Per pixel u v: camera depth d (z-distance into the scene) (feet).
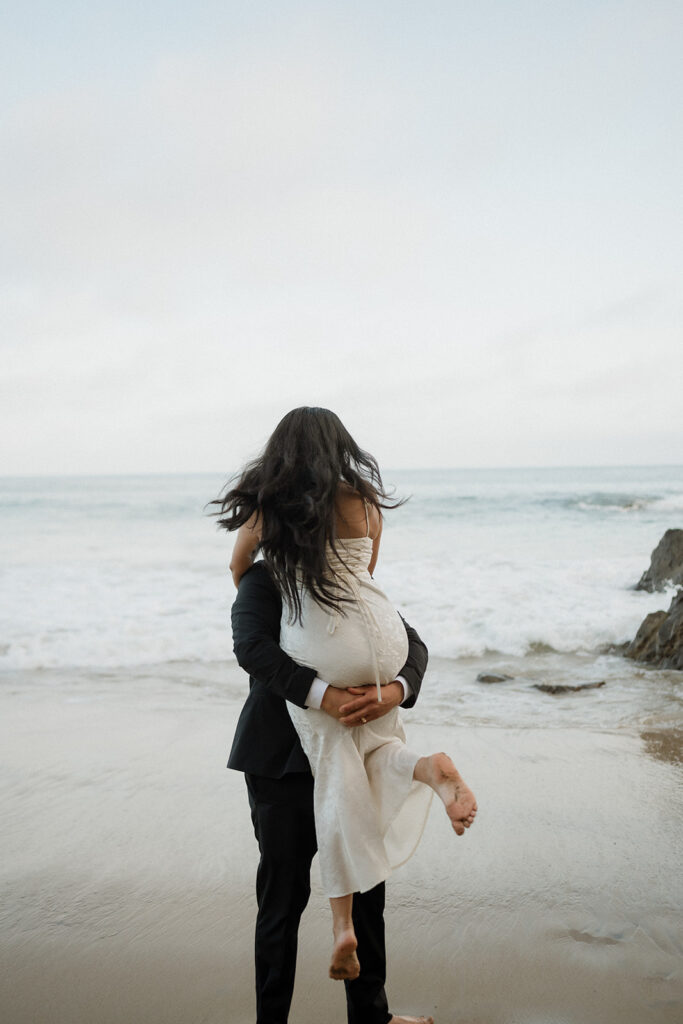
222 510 7.21
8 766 14.96
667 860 10.88
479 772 14.49
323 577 6.54
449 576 39.81
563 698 20.36
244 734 6.90
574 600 33.09
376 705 6.52
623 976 8.29
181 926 9.34
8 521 88.28
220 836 11.80
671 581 34.14
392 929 9.25
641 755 15.47
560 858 10.97
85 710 19.19
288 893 6.80
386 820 6.56
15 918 9.51
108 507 102.78
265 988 6.75
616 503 90.02
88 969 8.52
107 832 11.96
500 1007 7.84
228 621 30.32
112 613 32.04
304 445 6.87
